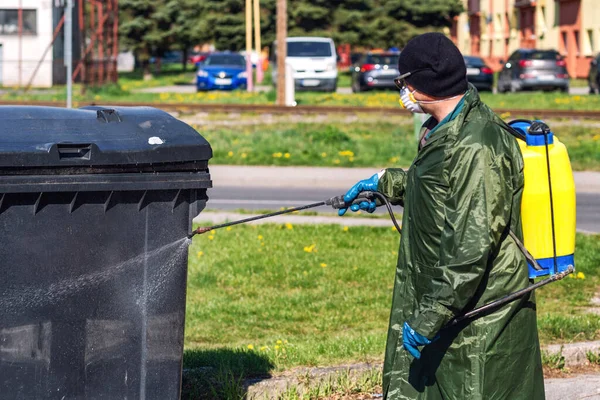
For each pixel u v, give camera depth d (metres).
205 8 78.00
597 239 14.87
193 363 7.88
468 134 5.05
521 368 5.24
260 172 23.77
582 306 10.61
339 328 9.81
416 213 5.29
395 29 77.81
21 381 5.38
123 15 73.56
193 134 5.70
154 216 5.61
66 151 5.28
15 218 5.24
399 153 26.89
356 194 6.21
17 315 5.32
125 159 5.39
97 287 5.50
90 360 5.53
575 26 68.94
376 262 12.89
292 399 7.14
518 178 5.11
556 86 49.53
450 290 4.94
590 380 7.67
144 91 54.16
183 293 5.74
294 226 15.84
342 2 77.81
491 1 87.19
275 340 9.06
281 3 37.75
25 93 45.59
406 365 5.45
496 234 4.97
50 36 58.12
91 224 5.43
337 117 32.91
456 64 5.19
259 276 12.05
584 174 23.83
